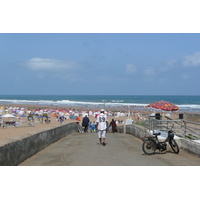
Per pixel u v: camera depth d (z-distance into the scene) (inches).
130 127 741.9
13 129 1026.1
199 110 2714.1
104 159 324.5
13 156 271.4
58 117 1612.9
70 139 578.6
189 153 362.0
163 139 400.2
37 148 371.2
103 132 467.2
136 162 307.3
